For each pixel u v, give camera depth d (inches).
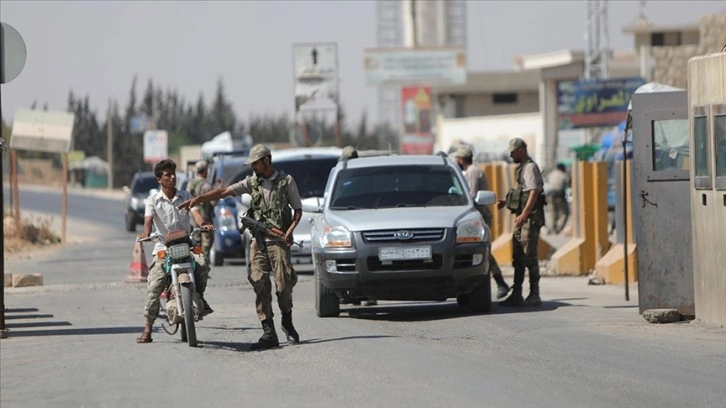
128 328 1918.1
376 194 2053.4
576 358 1419.8
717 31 5393.7
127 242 5324.8
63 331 1902.1
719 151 1654.8
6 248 4746.6
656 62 6776.6
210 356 1541.6
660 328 1710.1
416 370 1342.3
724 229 1647.4
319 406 1154.0
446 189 2059.5
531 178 2098.9
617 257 2588.6
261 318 1611.7
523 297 2325.3
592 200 2810.0
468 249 1900.8
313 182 3065.9
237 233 3393.2
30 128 5255.9
